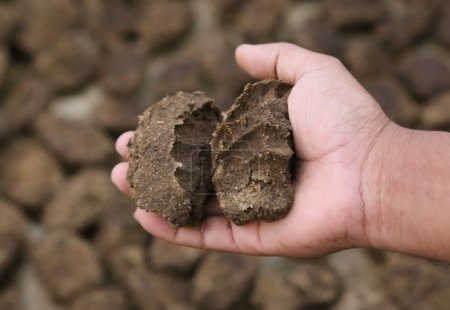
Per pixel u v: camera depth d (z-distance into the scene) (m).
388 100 0.64
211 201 0.40
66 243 0.57
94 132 0.64
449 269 0.38
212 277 0.55
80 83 0.69
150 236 0.58
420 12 0.69
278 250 0.38
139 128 0.40
